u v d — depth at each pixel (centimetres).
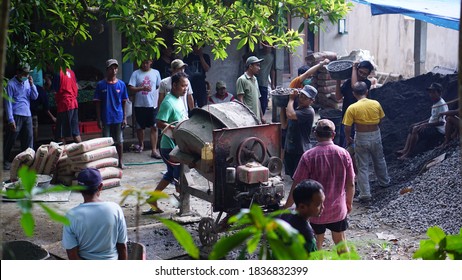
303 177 682
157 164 1215
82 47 1555
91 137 1362
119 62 1466
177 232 263
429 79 1277
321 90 1576
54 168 1018
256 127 759
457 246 301
